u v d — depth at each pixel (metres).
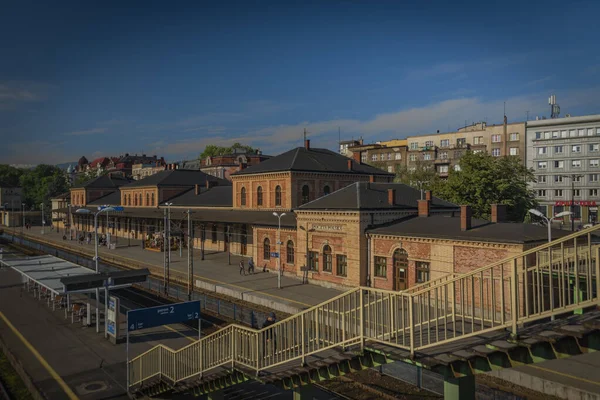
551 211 81.31
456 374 9.90
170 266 50.94
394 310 11.02
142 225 77.19
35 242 79.75
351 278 36.97
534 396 18.52
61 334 28.94
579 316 9.07
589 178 77.69
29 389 21.61
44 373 22.84
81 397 20.27
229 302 34.62
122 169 162.88
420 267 32.88
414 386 20.33
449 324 12.13
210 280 42.66
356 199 37.75
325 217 39.00
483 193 49.38
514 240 26.89
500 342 9.22
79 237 76.31
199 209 65.69
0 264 56.59
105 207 38.06
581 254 9.65
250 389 20.77
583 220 78.06
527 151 84.94
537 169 82.81
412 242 33.19
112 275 28.94
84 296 39.34
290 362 13.95
